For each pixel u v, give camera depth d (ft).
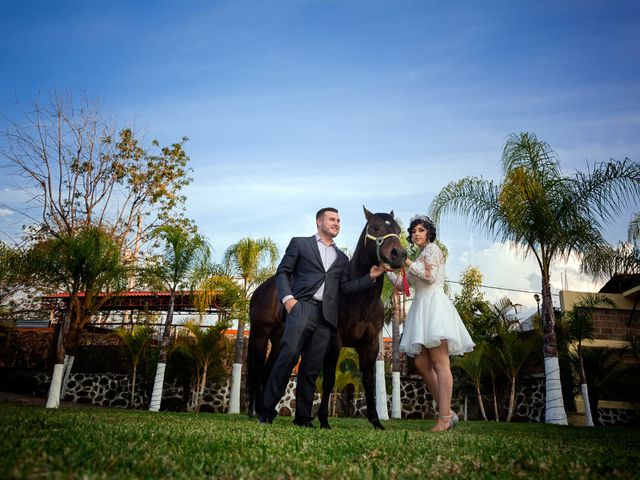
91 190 55.93
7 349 54.70
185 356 49.26
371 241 15.84
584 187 37.50
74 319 43.04
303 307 15.40
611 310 55.72
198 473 5.38
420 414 54.70
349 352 50.42
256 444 8.11
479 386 50.11
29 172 53.21
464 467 6.55
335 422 26.37
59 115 55.67
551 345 36.68
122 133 58.85
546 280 37.65
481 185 40.32
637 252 41.45
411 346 17.52
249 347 23.91
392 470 6.04
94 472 5.08
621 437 15.58
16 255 35.01
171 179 59.62
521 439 12.10
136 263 55.52
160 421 13.73
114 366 53.57
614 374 48.16
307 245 16.14
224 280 48.24
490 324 54.44
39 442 6.63
